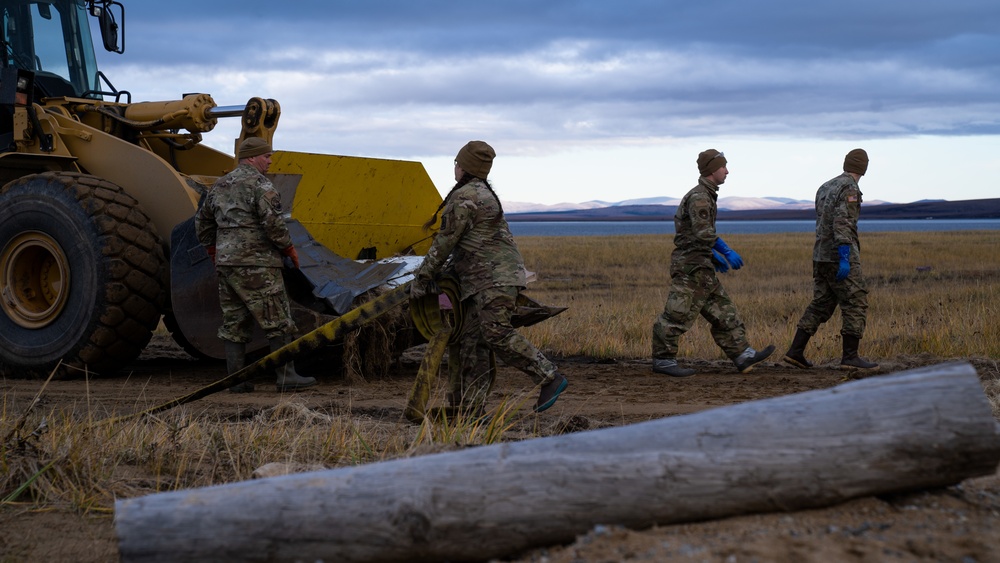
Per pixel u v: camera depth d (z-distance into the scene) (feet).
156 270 22.97
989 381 19.92
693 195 23.17
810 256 103.04
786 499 7.84
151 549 7.55
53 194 22.89
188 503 7.68
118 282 22.33
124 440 13.47
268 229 19.84
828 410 8.02
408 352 28.55
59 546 9.77
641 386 21.81
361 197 25.00
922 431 7.93
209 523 7.56
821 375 23.63
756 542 7.17
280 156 22.45
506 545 7.57
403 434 14.21
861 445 7.87
